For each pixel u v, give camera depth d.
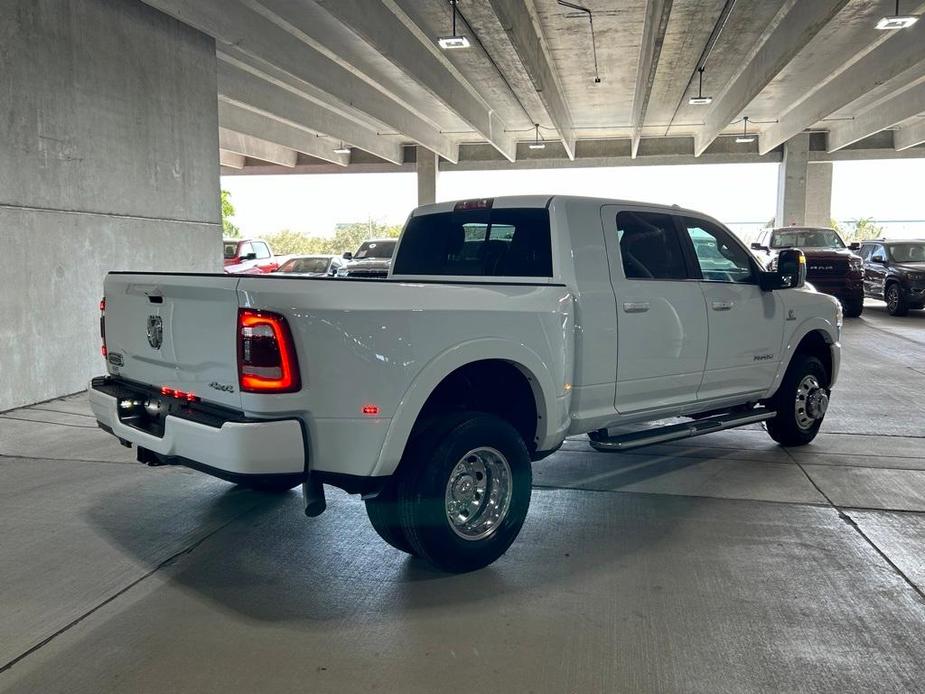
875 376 10.32
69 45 9.00
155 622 3.45
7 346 8.17
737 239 5.90
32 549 4.30
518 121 25.97
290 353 3.34
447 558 3.87
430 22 14.85
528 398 4.41
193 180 11.67
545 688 2.94
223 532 4.59
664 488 5.50
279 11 12.91
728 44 16.94
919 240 19.41
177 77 11.23
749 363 5.87
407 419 3.59
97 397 4.36
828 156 28.88
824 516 4.90
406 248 5.54
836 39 16.72
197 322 3.66
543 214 4.68
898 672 3.06
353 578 3.95
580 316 4.53
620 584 3.87
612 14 15.01
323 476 3.52
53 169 8.77
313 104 23.58
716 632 3.38
